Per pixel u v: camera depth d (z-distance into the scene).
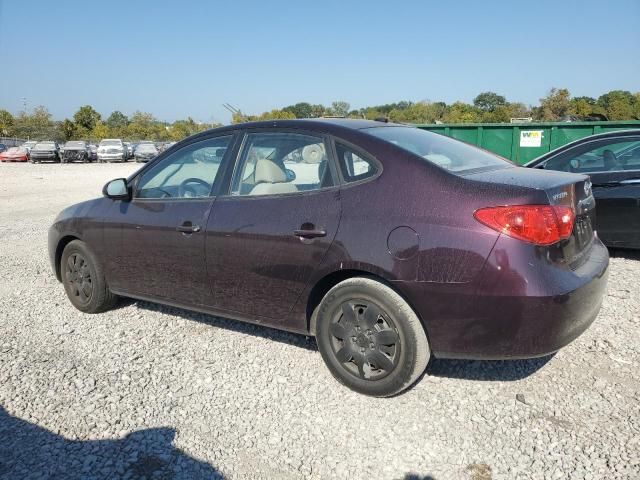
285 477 2.62
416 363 3.08
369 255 3.11
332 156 3.46
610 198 6.03
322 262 3.30
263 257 3.55
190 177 4.15
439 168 3.15
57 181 21.61
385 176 3.23
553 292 2.78
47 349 4.14
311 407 3.21
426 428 2.96
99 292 4.76
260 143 3.84
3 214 11.87
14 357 4.02
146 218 4.25
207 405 3.27
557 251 2.91
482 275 2.84
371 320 3.20
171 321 4.66
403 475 2.60
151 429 3.03
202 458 2.77
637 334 4.04
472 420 3.02
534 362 3.66
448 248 2.91
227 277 3.78
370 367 3.29
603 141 6.32
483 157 3.81
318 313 3.43
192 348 4.08
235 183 3.87
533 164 6.73
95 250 4.68
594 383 3.36
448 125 13.15
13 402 3.36
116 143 41.78
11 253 7.67
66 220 4.91
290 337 4.23
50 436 2.99
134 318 4.76
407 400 3.24
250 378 3.58
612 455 2.67
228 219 3.73
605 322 4.27
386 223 3.10
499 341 2.88
